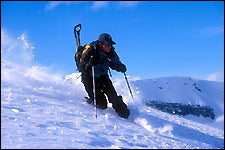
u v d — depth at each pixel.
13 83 9.03
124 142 5.73
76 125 6.29
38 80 10.18
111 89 8.20
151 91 144.00
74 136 5.56
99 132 6.11
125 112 8.03
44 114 6.65
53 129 5.76
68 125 6.18
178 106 146.88
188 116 146.88
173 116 10.72
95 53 8.16
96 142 5.42
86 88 8.44
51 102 7.83
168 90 153.38
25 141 4.98
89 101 8.55
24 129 5.50
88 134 5.82
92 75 8.29
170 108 141.25
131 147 5.45
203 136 8.05
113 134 6.18
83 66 8.20
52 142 5.09
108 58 8.37
